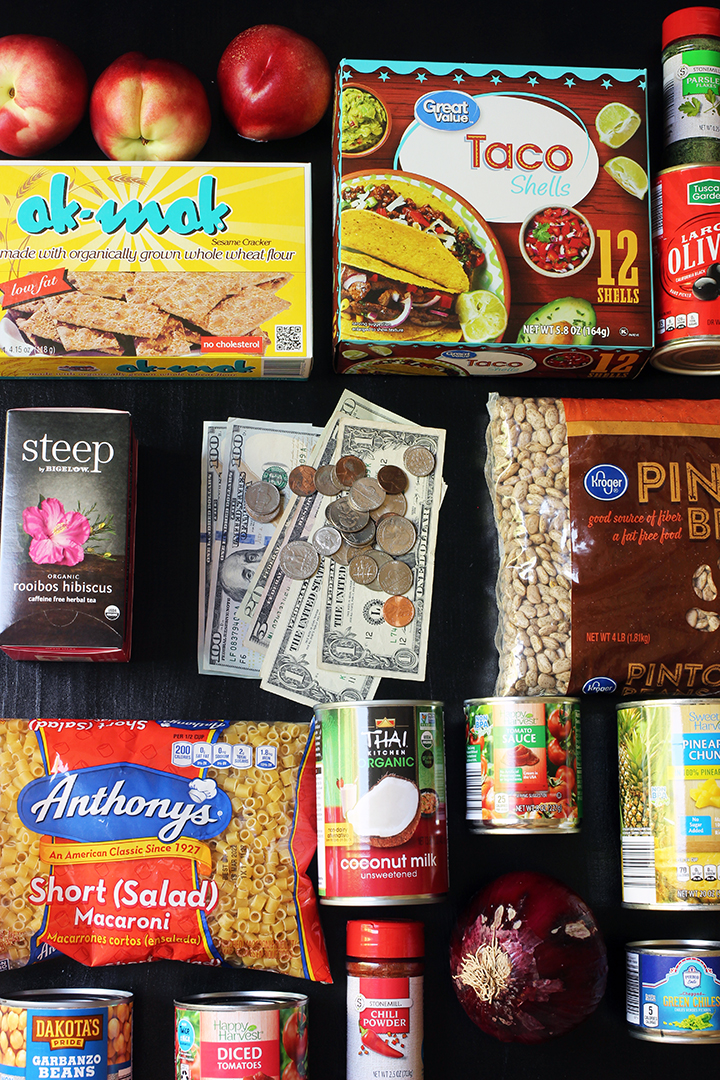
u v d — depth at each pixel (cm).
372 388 89
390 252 83
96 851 80
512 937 78
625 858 81
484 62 91
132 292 84
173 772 82
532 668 83
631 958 81
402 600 86
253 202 85
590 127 86
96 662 85
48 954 80
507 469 85
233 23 91
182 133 85
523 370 88
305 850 82
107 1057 76
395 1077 77
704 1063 84
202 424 87
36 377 87
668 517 85
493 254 84
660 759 80
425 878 78
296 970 81
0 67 85
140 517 86
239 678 85
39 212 84
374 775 78
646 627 84
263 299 84
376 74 85
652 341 84
